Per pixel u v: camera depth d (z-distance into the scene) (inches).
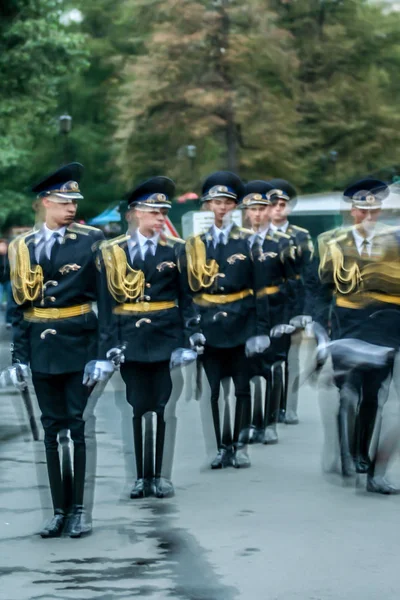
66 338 498.9
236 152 2736.2
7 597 411.8
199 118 2691.9
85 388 503.8
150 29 2763.3
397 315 585.6
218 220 661.9
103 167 3754.9
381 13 3075.8
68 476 511.2
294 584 422.6
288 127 2768.2
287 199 777.6
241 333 661.3
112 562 458.3
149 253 577.9
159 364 582.2
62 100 3737.7
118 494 592.7
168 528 514.9
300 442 751.7
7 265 517.7
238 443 664.4
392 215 580.1
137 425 589.9
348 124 2923.2
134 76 2751.0
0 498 582.2
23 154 2719.0
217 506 559.5
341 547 475.8
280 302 765.3
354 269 583.2
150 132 2751.0
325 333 605.3
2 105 2081.7
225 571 442.0
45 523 520.4
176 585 423.8
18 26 2012.8
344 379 596.1
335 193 1800.0
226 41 2642.7
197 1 2645.2
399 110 3026.6
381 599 402.9
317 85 2940.5
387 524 515.5
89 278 501.7
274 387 754.2
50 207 498.0
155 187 574.6
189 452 712.4
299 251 769.6
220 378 673.0
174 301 584.4
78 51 2107.5
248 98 2682.1
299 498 575.5
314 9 2962.6
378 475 585.0
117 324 553.9
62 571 445.4
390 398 762.2
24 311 504.7
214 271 660.7
